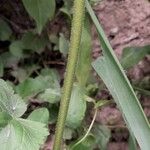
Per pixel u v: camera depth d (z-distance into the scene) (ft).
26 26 1.69
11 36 1.67
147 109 1.54
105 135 1.40
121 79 0.85
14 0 1.69
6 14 1.69
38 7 1.29
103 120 1.57
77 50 0.84
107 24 1.70
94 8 1.69
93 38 1.67
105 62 0.89
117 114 1.57
